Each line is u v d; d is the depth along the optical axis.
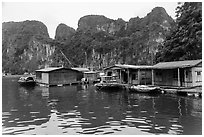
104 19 167.00
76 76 44.53
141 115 14.68
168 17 124.62
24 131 11.67
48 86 40.12
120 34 142.38
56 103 20.86
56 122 13.41
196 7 38.16
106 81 34.19
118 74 35.66
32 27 180.50
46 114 15.88
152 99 21.56
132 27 137.00
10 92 32.06
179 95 23.06
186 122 12.55
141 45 110.69
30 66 149.00
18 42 169.00
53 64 137.88
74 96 25.67
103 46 127.50
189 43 35.47
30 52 157.00
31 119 14.38
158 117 13.96
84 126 12.30
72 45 146.25
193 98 20.81
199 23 34.50
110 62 120.06
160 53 44.50
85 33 148.88
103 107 18.02
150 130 11.23
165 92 25.14
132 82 33.31
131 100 21.41
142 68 30.50
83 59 133.38
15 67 154.38
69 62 128.25
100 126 12.21
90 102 20.86
